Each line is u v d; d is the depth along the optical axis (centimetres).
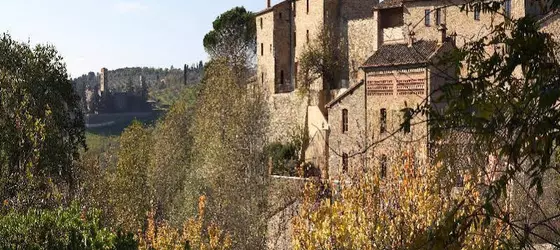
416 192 1565
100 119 16675
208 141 5859
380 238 1609
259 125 5741
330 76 6944
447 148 968
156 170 6322
